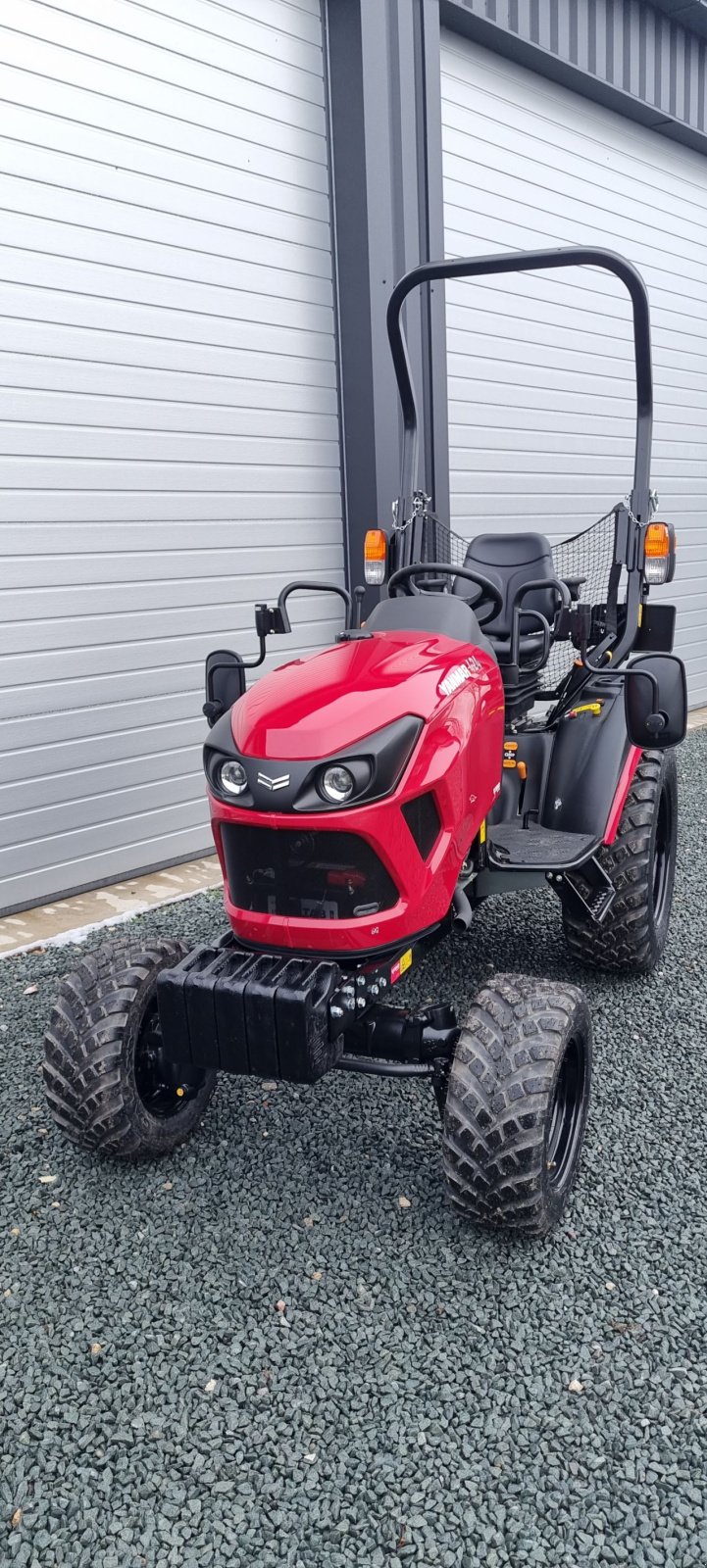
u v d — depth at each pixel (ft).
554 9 19.43
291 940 6.96
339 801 6.51
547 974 11.19
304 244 16.14
